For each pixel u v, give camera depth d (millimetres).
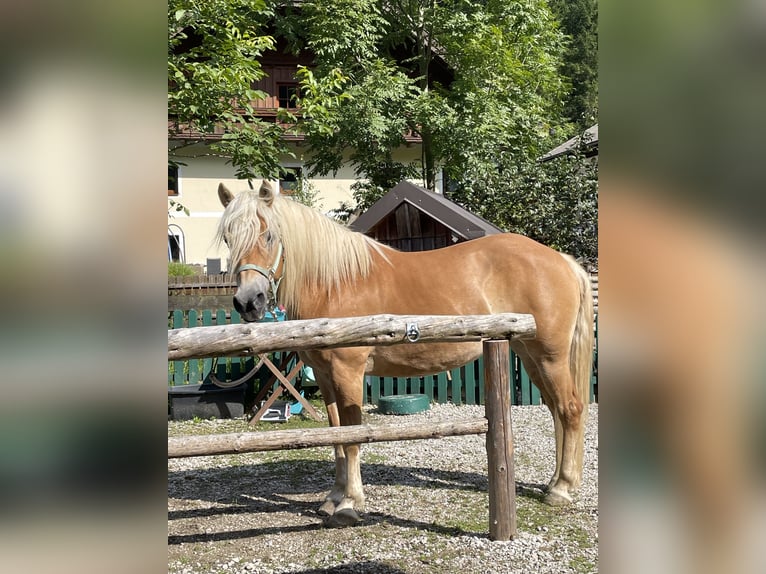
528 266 3617
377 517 3539
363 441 2764
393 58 14773
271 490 4188
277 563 2973
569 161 9945
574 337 3758
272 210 3320
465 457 4801
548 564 2826
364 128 11203
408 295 3537
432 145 12609
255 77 6305
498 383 3014
